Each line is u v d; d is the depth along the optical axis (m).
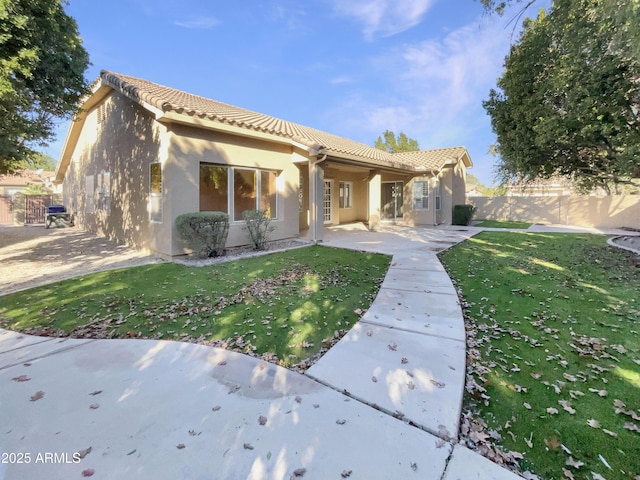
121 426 2.44
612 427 2.51
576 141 9.31
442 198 18.72
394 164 14.57
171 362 3.41
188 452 2.20
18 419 2.52
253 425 2.45
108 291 5.86
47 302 5.31
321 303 5.23
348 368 3.24
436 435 2.36
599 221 18.42
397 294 5.55
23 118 7.85
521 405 2.78
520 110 10.41
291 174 11.61
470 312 4.89
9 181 32.50
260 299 5.44
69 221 16.33
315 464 2.10
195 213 8.27
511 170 13.12
